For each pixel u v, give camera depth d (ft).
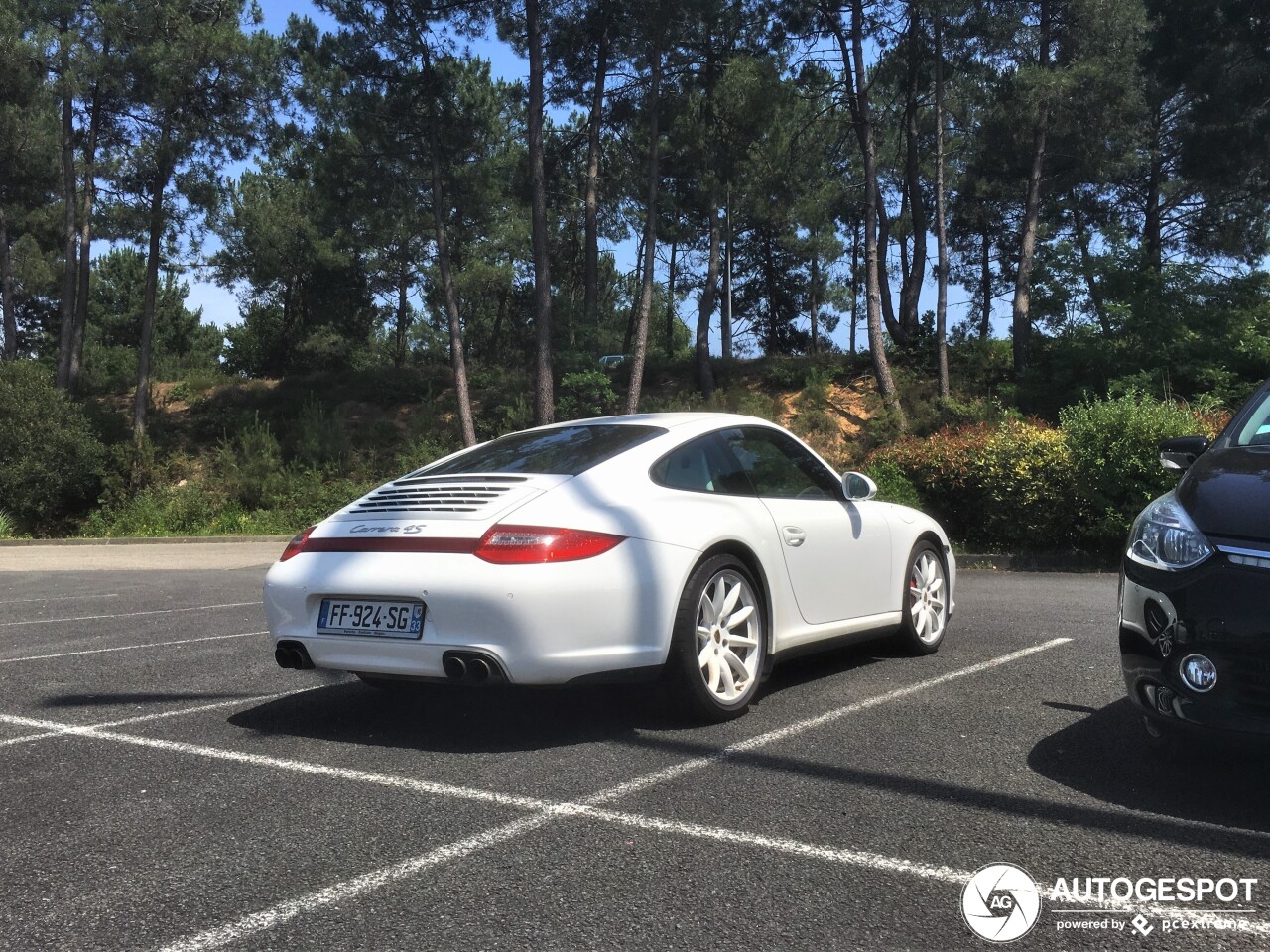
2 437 85.61
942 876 9.43
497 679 13.15
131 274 182.29
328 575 14.38
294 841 10.53
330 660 14.46
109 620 29.25
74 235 97.86
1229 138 86.69
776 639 16.11
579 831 10.68
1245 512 11.24
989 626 24.14
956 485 48.26
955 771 12.62
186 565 55.47
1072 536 45.21
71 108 94.73
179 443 104.32
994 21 86.48
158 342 181.16
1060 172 102.78
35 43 88.69
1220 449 13.58
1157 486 41.32
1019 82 86.63
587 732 14.74
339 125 92.38
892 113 113.09
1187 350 79.61
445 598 13.28
